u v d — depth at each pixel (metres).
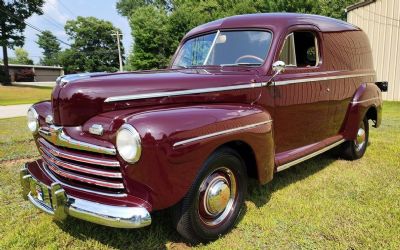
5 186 4.16
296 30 3.83
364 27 15.20
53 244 2.84
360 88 5.02
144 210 2.37
